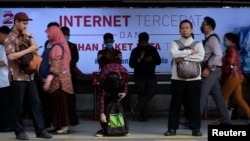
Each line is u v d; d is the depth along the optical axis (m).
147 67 11.11
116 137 9.07
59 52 8.96
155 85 11.20
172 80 9.02
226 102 10.38
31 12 11.77
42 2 11.90
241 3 12.01
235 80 10.27
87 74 11.86
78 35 11.88
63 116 9.18
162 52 11.98
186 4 12.02
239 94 10.36
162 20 11.95
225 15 11.95
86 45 11.90
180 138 8.95
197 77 8.93
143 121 11.16
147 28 11.97
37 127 8.93
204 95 9.57
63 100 9.15
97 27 11.91
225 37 10.38
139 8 11.91
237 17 11.96
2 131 9.82
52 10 11.80
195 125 9.10
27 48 8.62
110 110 9.00
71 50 10.59
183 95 9.05
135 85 11.24
